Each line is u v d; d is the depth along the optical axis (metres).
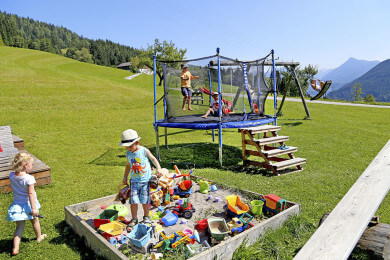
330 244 2.06
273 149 8.16
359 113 19.58
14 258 3.67
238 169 7.82
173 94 9.13
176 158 8.99
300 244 3.84
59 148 9.83
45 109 16.45
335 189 5.98
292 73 16.75
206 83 9.53
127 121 15.16
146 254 3.55
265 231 3.98
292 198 5.47
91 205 5.04
